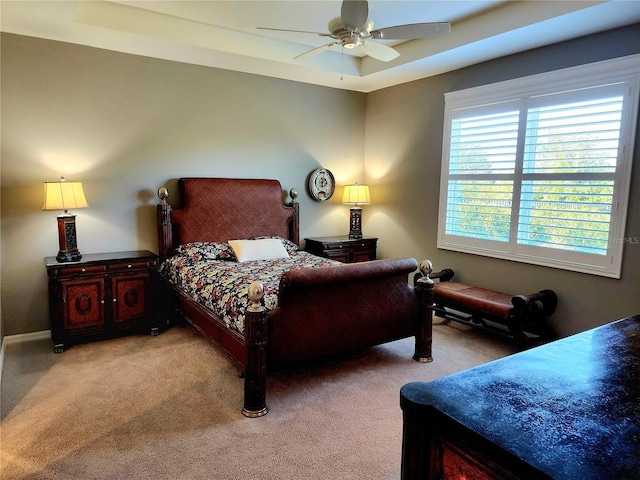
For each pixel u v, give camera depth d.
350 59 4.73
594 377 1.28
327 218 5.60
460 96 4.42
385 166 5.46
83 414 2.56
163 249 4.25
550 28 3.22
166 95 4.27
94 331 3.68
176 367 3.24
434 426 1.08
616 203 3.26
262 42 4.12
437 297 4.14
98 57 3.89
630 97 3.14
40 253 3.78
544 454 0.90
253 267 3.83
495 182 4.14
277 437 2.34
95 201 4.00
